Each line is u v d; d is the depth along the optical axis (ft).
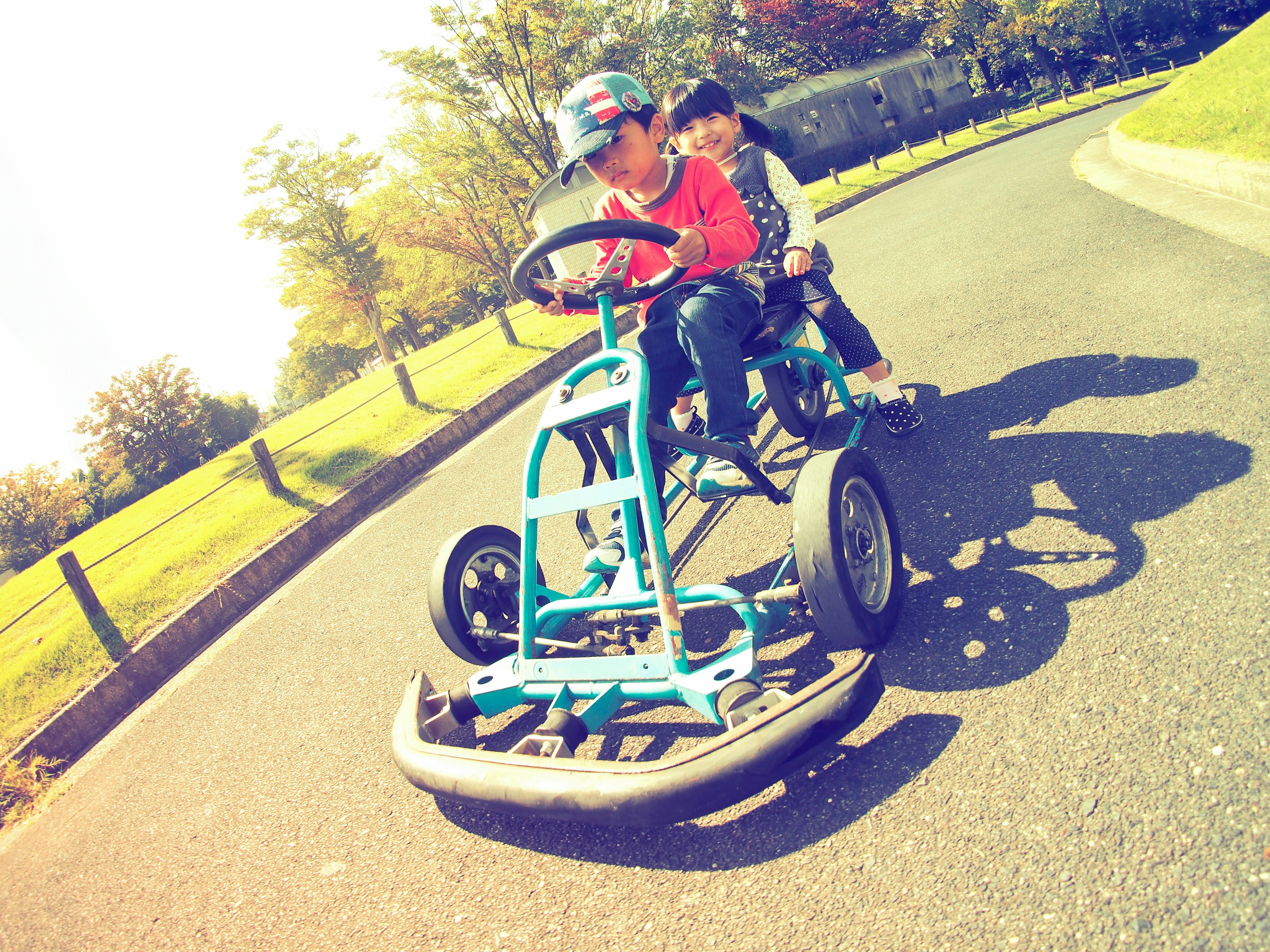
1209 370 9.42
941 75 164.04
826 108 140.67
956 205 33.12
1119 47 181.16
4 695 15.05
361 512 21.21
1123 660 5.58
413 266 141.79
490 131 103.65
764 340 9.10
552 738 5.94
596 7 97.55
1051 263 17.34
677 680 6.00
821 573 6.18
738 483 7.13
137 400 173.06
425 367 40.83
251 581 17.95
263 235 110.42
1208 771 4.50
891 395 10.48
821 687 5.20
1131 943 3.78
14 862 9.94
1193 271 13.30
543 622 7.57
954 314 16.25
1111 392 9.89
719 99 10.36
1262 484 6.84
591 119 7.60
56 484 111.75
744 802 5.82
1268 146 16.93
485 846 6.54
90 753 13.15
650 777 5.08
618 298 7.75
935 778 5.27
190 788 9.75
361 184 110.73
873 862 4.85
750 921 4.80
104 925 7.55
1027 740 5.26
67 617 18.98
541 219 88.38
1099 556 6.82
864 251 28.86
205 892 7.43
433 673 10.11
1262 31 33.71
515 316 48.26
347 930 6.13
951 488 9.11
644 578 6.95
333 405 42.09
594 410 6.79
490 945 5.42
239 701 11.98
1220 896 3.81
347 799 8.09
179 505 30.37
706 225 8.16
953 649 6.44
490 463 20.10
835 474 6.40
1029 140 66.08
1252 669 5.05
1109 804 4.56
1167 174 22.61
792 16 155.94
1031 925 4.07
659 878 5.44
